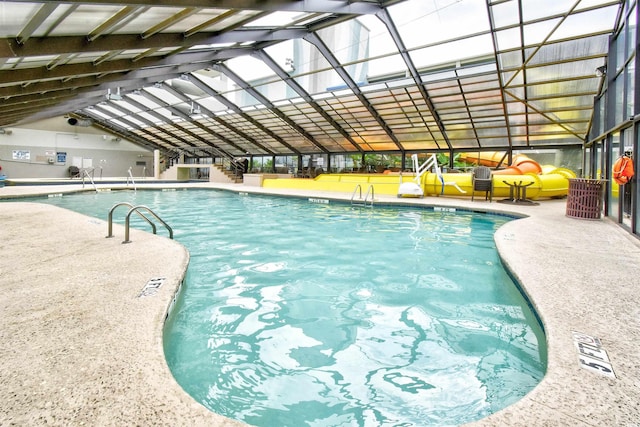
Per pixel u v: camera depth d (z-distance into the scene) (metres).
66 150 20.91
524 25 7.51
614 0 6.54
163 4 4.38
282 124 15.69
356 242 4.75
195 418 1.07
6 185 14.29
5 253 3.15
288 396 1.52
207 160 23.67
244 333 2.11
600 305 1.97
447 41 8.58
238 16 6.81
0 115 10.30
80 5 4.06
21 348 1.48
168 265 2.77
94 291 2.18
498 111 10.53
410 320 2.29
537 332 2.02
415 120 12.45
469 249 4.32
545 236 3.99
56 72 6.57
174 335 2.08
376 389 1.57
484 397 1.51
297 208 8.59
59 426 1.03
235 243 4.70
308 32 9.20
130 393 1.18
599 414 1.09
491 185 8.36
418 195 9.26
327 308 2.50
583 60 7.94
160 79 11.98
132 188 13.83
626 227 4.42
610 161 5.60
